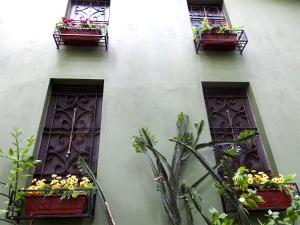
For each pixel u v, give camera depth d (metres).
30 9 4.84
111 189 3.20
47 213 2.83
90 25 4.43
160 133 3.66
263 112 4.04
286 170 3.55
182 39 4.75
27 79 4.02
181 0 5.32
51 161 3.54
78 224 2.97
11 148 3.20
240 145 3.83
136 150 3.30
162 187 3.09
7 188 3.12
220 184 2.87
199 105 3.99
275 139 3.80
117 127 3.66
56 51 4.36
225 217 2.48
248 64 4.57
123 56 4.41
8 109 3.71
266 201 3.07
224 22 5.34
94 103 4.06
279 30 5.14
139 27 4.81
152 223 3.03
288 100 4.21
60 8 4.92
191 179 3.34
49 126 3.80
